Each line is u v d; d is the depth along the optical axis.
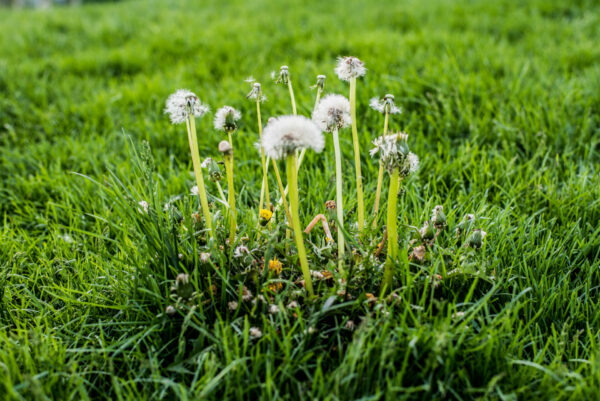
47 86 1.33
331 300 0.54
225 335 0.53
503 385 0.53
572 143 0.90
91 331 0.60
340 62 0.58
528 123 0.94
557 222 0.74
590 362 0.53
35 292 0.66
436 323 0.53
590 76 1.11
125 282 0.61
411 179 0.78
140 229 0.60
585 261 0.65
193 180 0.86
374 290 0.59
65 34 1.97
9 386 0.50
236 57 1.52
